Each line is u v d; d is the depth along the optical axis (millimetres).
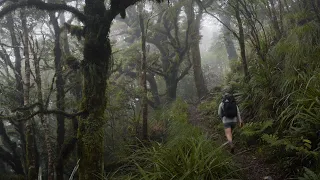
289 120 6066
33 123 10453
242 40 9648
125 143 9281
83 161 6512
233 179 4875
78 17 7219
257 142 6852
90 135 6547
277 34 9734
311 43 7172
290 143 4898
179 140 6395
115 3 7016
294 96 6270
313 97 5398
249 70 9734
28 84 9344
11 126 15469
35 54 8836
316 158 4484
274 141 5266
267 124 6312
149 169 5895
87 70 6922
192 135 6770
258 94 8117
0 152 12055
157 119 12320
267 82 7695
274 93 7398
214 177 4895
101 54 6996
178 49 16797
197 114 12297
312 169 4508
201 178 4672
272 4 10164
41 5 7051
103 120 6902
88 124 6625
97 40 6883
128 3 7195
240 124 6547
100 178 6246
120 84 12898
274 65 8164
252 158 6195
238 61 14242
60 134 9953
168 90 17469
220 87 15117
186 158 5203
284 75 7172
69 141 7789
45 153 11750
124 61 16062
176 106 13164
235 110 6539
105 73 7109
